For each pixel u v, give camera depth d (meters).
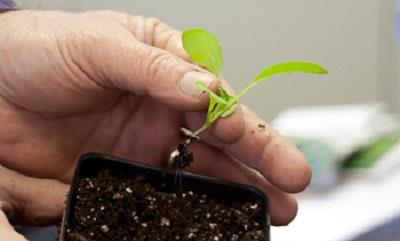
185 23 0.97
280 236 0.62
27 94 0.48
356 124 0.84
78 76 0.46
